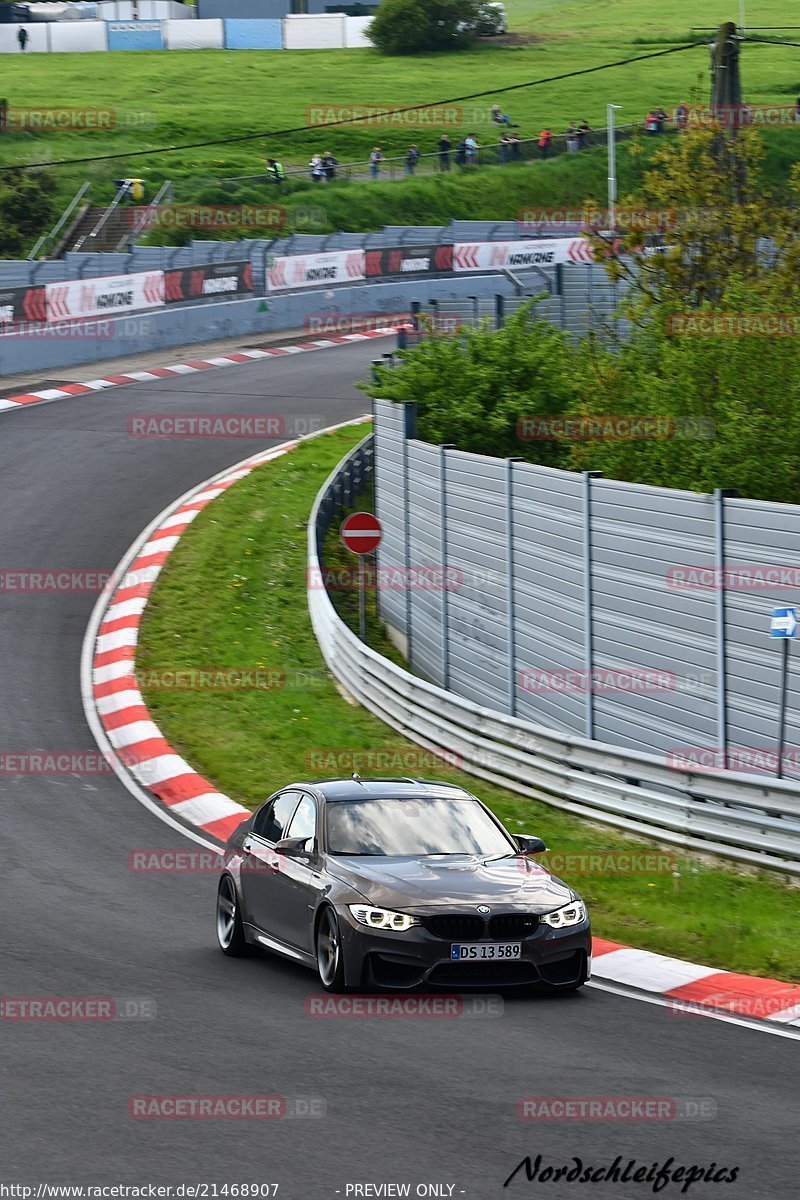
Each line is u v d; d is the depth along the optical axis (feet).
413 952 78.48
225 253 431.02
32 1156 53.67
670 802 126.00
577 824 134.21
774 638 124.88
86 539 233.35
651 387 170.91
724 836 121.39
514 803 140.87
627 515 142.92
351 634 181.78
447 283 433.07
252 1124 57.67
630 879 115.96
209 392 329.52
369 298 419.74
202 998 79.25
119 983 82.43
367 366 361.10
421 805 90.79
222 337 391.65
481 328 220.43
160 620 202.39
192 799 139.13
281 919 86.94
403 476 201.16
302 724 167.22
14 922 97.09
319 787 92.07
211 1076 64.23
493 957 79.25
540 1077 65.31
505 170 587.27
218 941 95.20
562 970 82.43
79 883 110.11
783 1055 71.92
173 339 379.35
